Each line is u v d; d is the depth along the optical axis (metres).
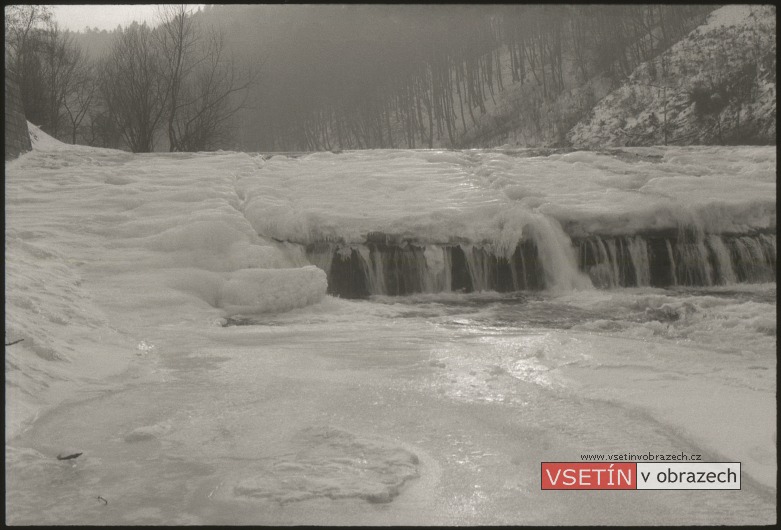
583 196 15.33
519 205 14.76
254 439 5.68
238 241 13.56
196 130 40.38
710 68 52.25
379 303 13.09
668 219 14.54
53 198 15.57
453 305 12.80
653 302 12.13
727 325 10.09
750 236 14.84
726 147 20.30
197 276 12.45
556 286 14.09
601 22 75.25
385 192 15.91
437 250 13.99
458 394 6.93
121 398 6.87
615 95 58.66
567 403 6.62
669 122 50.78
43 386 6.98
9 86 18.97
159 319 10.98
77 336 9.08
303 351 8.93
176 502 4.59
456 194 15.59
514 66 86.12
